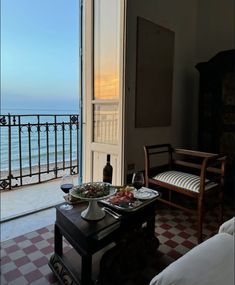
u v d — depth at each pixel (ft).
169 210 9.08
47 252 6.45
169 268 3.10
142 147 10.13
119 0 8.33
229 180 9.88
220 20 10.94
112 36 8.69
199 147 10.96
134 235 5.71
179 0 10.81
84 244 4.61
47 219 8.29
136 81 9.50
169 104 10.99
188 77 11.73
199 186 6.97
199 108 10.81
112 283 5.24
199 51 11.71
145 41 9.61
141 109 9.84
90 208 5.05
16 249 6.56
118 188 6.22
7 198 10.02
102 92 9.18
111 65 8.83
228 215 8.71
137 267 5.69
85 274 4.63
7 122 10.91
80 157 10.31
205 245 3.52
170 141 11.33
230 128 9.86
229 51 9.43
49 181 12.26
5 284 5.31
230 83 9.69
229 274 2.93
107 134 9.20
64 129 13.32
